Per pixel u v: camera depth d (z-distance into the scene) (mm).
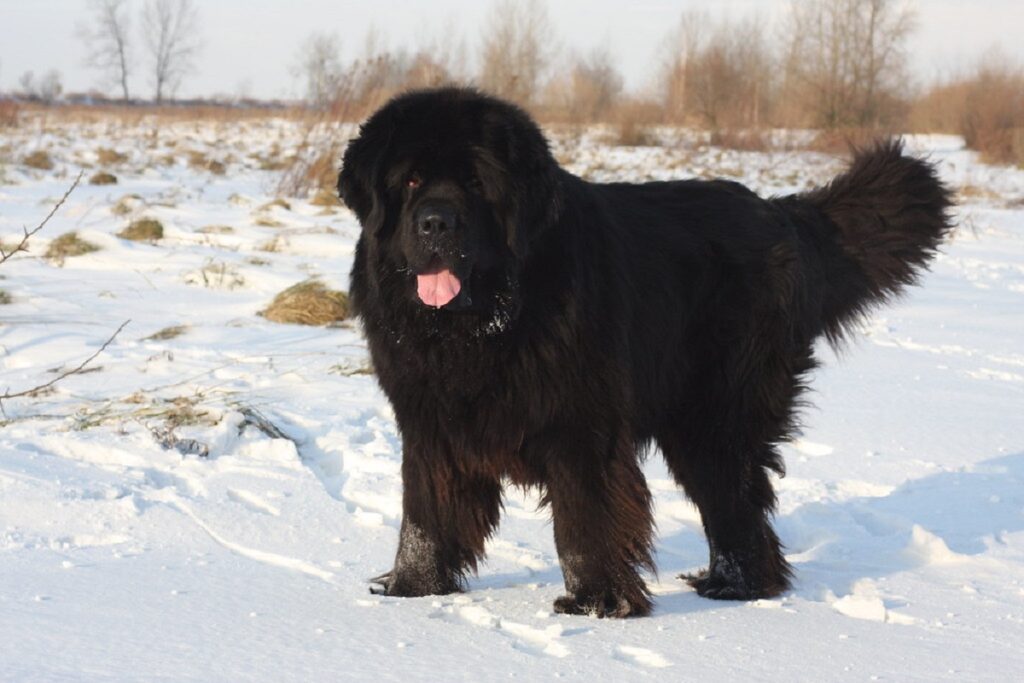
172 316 10344
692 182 5316
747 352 5016
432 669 3547
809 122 46781
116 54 84938
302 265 12664
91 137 34312
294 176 20766
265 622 4027
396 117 4395
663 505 6133
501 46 40031
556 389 4320
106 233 13898
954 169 28531
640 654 3809
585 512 4402
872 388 8734
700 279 4977
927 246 5684
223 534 5332
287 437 7031
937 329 11297
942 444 7219
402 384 4488
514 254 4230
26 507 5477
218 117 51406
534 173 4250
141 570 4688
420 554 4672
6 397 7109
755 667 3670
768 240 5137
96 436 6734
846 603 4473
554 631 4016
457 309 4242
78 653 3537
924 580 4910
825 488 6336
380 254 4449
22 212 16141
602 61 54656
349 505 5957
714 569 4895
